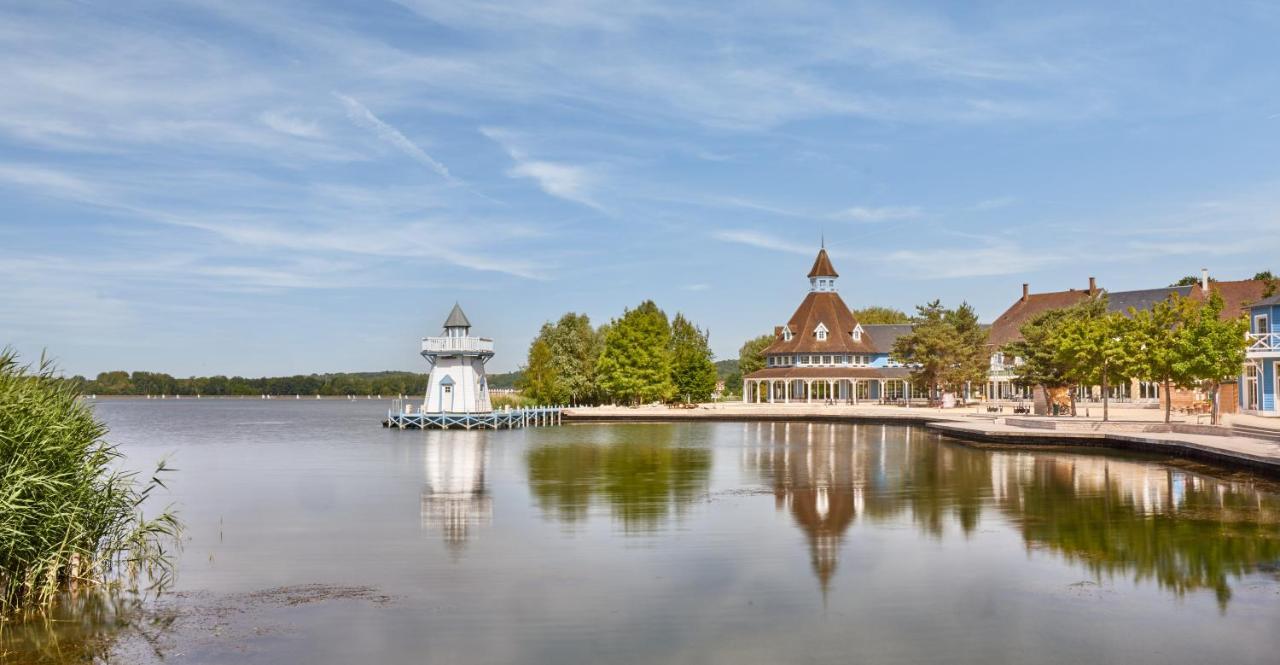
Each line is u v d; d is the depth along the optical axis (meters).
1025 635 14.73
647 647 14.32
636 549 21.17
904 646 14.29
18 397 16.72
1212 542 21.30
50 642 14.67
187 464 43.41
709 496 29.81
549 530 23.69
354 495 30.83
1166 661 13.59
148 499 30.03
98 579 18.16
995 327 112.69
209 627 15.37
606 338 100.69
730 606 16.42
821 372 99.44
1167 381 48.78
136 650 14.29
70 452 17.34
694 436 62.00
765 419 79.94
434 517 25.97
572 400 103.62
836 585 17.75
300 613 16.12
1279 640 14.43
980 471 36.50
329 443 60.41
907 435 60.22
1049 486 31.22
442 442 59.84
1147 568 18.88
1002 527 23.56
